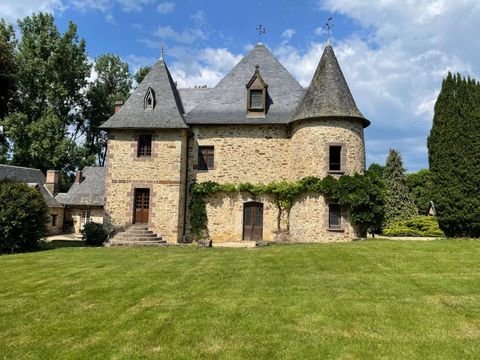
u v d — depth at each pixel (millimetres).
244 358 4574
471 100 13742
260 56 20875
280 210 18047
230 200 18422
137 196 18344
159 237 17562
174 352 4742
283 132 18406
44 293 7477
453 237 14133
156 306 6551
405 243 12633
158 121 18359
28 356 4668
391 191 30328
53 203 29656
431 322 5668
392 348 4797
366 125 17859
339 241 16141
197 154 18781
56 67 33844
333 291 7355
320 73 17828
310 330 5406
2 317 6078
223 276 8836
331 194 16344
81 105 38969
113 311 6312
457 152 13664
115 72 43250
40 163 33219
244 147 18531
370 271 9039
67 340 5148
